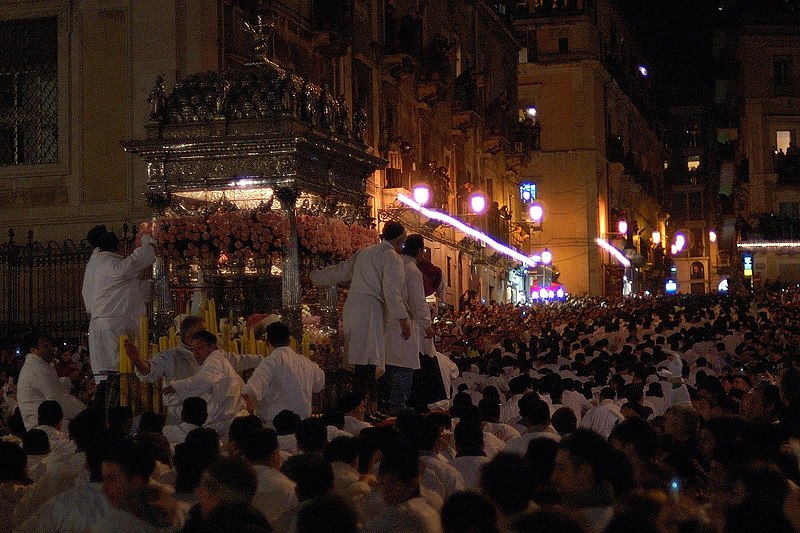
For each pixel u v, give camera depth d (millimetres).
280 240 18219
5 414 22188
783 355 30438
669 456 11352
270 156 18250
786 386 15812
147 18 30062
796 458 11734
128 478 9312
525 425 16391
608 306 58188
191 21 30000
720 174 108188
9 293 28203
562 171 82938
